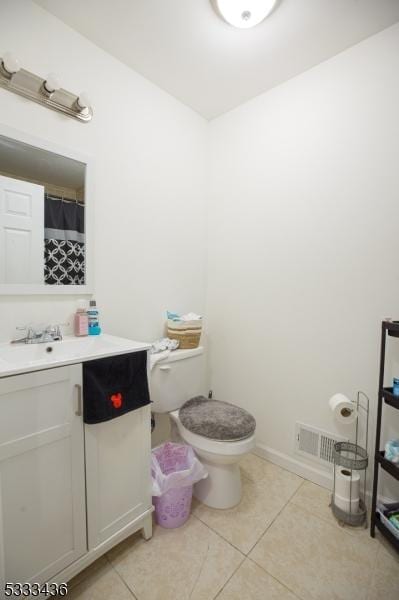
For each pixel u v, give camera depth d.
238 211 1.93
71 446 0.94
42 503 0.88
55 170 1.29
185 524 1.28
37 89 1.21
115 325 1.55
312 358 1.60
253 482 1.57
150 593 0.99
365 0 1.17
